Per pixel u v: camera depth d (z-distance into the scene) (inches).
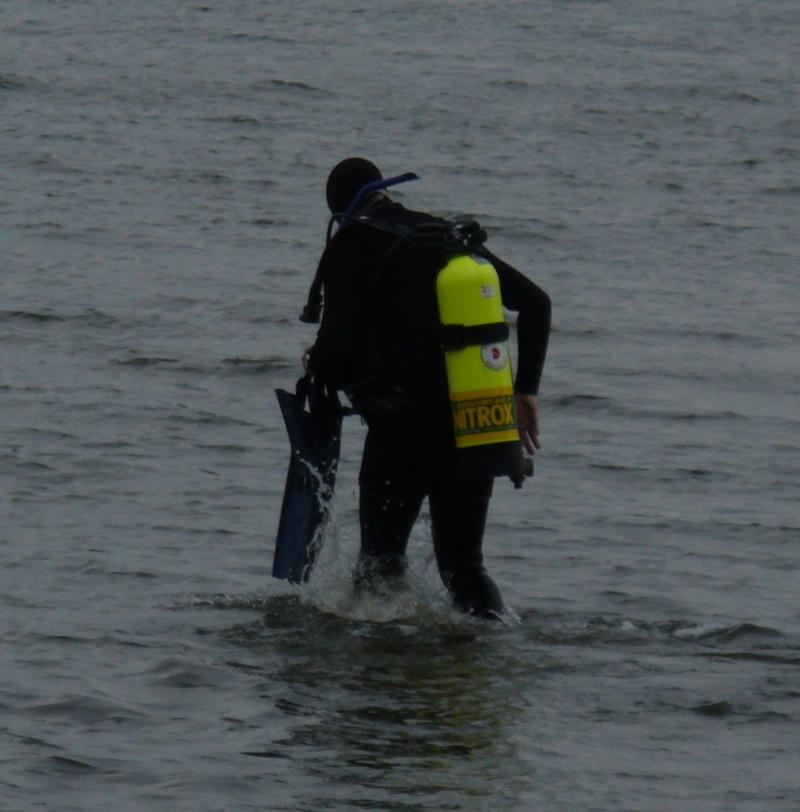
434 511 820.0
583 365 1555.1
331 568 861.2
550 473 1174.3
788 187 2726.4
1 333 1596.9
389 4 4972.9
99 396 1363.2
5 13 4581.7
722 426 1337.4
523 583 908.0
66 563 924.0
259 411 1337.4
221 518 1032.2
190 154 2829.7
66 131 3002.0
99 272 1921.8
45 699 704.4
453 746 660.7
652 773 634.2
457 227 788.6
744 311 1834.4
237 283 1883.6
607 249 2218.3
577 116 3385.8
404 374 786.2
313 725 681.6
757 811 599.2
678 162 2952.8
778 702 714.2
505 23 4707.2
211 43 4192.9
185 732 671.8
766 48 4394.7
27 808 594.6
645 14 4953.3
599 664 766.5
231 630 812.6
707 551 985.5
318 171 2728.8
